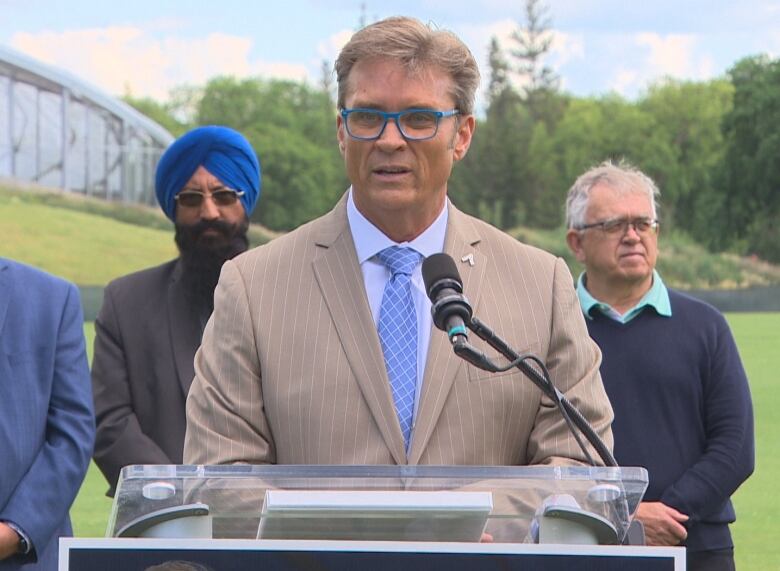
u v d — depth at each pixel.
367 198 3.84
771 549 8.78
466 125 3.97
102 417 5.73
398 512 2.87
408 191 3.79
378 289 3.90
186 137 6.13
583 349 3.89
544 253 4.05
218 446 3.75
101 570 2.79
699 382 5.68
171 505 2.95
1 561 4.54
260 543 2.79
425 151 3.77
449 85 3.79
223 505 2.97
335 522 2.91
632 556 2.78
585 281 5.91
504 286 3.91
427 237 3.95
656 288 5.81
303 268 3.91
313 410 3.72
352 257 3.91
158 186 6.13
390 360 3.81
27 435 4.68
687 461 5.63
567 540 2.97
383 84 3.74
